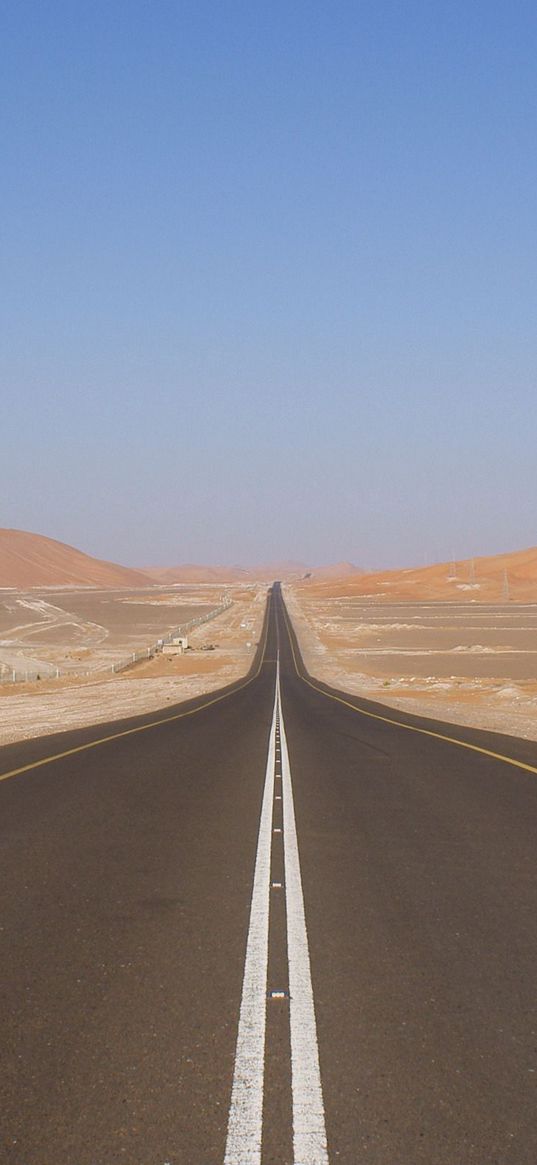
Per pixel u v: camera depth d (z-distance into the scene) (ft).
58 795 48.73
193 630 448.24
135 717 112.37
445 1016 18.43
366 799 47.52
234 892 28.63
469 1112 14.47
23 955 22.33
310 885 29.58
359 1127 13.99
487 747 72.74
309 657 312.29
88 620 522.06
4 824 40.22
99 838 37.17
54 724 102.27
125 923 25.14
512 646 339.57
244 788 51.65
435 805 45.50
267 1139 13.64
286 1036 17.38
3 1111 14.43
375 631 430.20
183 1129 13.91
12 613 562.25
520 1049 16.81
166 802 46.55
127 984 20.26
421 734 85.97
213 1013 18.56
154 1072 15.79
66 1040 17.15
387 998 19.47
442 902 27.55
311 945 23.21
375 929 24.67
